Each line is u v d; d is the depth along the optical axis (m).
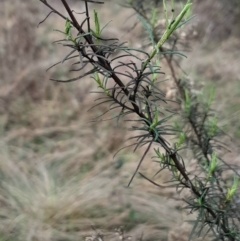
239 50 5.70
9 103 5.00
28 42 5.66
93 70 1.51
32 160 4.10
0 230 3.26
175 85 2.61
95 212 3.35
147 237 3.02
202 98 3.69
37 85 5.27
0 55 5.50
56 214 3.33
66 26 1.44
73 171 3.93
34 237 3.19
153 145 3.84
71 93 5.11
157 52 1.50
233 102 4.42
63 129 4.58
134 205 3.36
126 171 3.75
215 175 2.12
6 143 4.39
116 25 6.55
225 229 1.87
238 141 3.70
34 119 4.79
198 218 1.77
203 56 5.39
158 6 2.91
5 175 3.82
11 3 5.78
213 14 6.09
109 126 4.48
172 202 3.28
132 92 1.60
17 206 3.46
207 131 2.29
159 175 3.57
